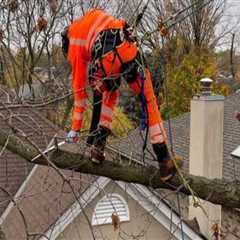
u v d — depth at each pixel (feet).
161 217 48.98
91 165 18.31
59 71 30.60
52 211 44.65
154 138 17.35
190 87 99.50
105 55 16.47
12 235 48.01
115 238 50.11
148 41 19.15
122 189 45.21
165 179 18.01
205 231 52.08
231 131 70.03
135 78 16.79
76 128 17.13
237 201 19.30
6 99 20.80
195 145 59.82
